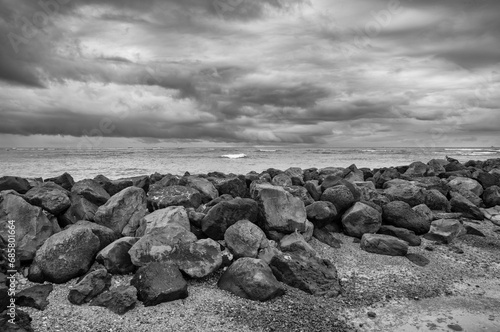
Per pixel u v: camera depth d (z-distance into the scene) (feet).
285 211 26.32
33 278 20.35
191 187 30.45
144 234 23.30
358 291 21.65
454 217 32.89
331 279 22.03
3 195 23.68
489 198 36.96
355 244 27.66
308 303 20.06
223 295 20.34
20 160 116.78
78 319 17.54
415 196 33.65
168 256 21.31
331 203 28.89
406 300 20.84
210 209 24.94
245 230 23.85
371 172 46.52
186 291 19.81
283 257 22.50
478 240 29.53
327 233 28.25
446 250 27.73
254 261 21.36
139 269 20.27
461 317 19.22
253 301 19.89
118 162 109.81
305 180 41.70
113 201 25.62
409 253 26.68
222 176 40.65
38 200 24.94
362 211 28.48
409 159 134.10
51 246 20.93
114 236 23.71
